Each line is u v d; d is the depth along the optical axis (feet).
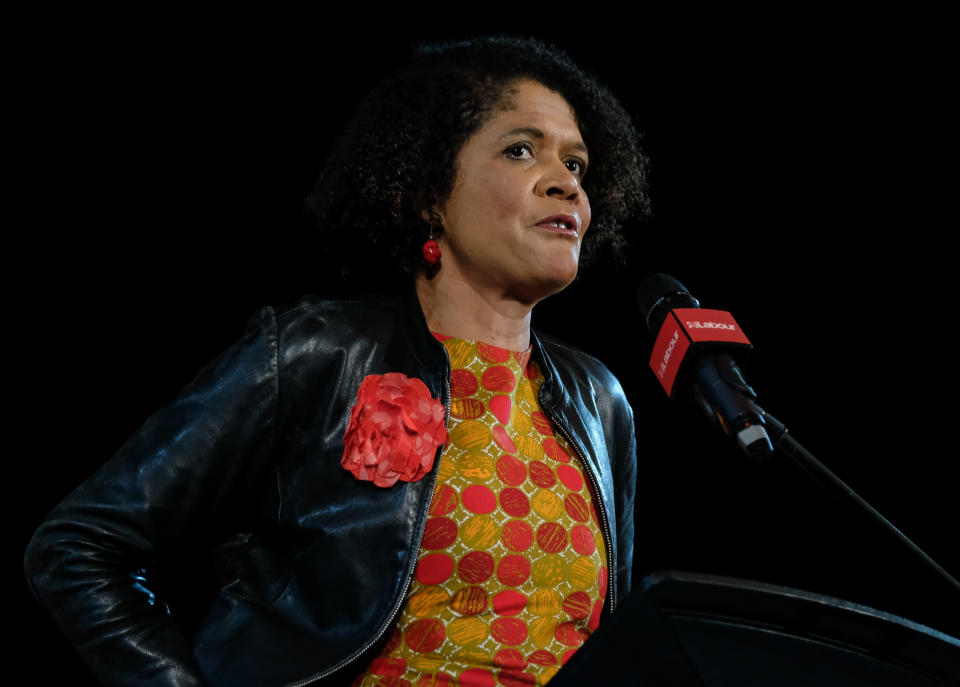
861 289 47.65
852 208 48.14
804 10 47.67
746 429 15.26
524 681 17.52
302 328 19.47
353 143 22.81
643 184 25.82
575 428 20.94
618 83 48.26
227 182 44.96
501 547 18.12
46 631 39.68
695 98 48.62
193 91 44.93
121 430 42.63
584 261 25.95
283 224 44.80
